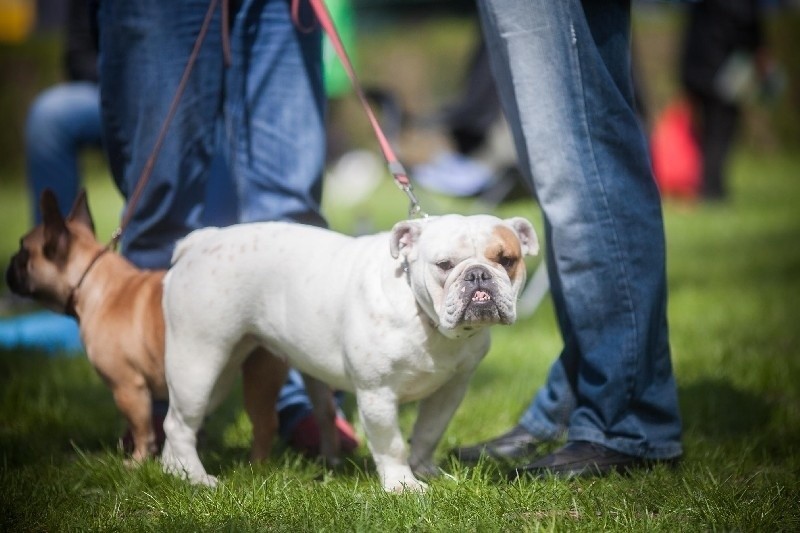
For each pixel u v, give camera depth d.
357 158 24.30
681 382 8.77
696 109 22.88
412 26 33.38
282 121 7.20
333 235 6.39
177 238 7.36
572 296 6.27
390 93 13.58
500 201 12.81
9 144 31.44
